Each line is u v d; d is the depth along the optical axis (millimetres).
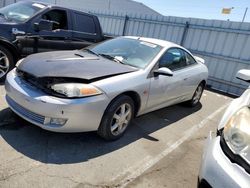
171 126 4477
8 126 3395
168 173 3008
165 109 5320
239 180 1764
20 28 4977
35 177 2518
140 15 10828
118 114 3396
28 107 2943
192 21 9297
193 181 2939
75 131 3008
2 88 4680
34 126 3486
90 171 2771
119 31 11789
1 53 4871
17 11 5441
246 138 1898
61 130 2912
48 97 2834
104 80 3107
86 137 3447
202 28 9062
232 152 1913
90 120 3000
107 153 3176
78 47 6125
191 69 4980
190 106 5715
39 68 3080
